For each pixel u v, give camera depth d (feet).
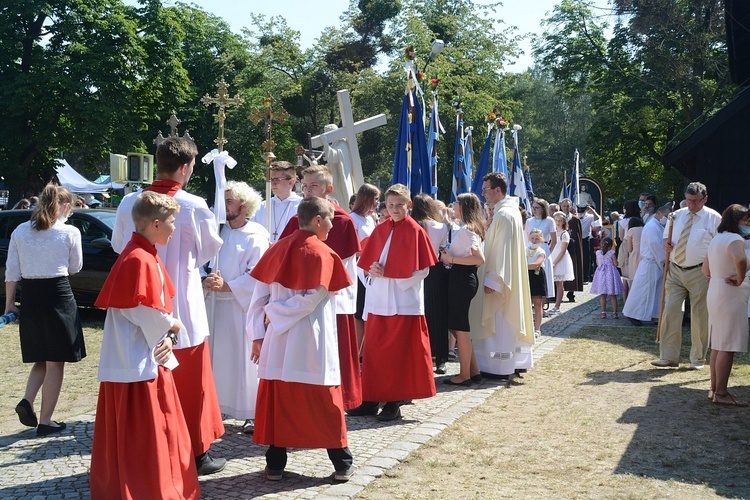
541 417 20.08
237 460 16.51
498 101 121.08
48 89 84.89
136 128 98.99
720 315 21.17
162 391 12.73
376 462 16.14
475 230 23.50
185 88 104.37
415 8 133.08
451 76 120.16
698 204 25.59
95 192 108.78
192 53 123.85
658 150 101.14
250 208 18.44
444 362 25.90
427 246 20.36
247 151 125.80
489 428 19.04
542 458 16.60
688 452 17.02
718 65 84.53
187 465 12.96
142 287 12.17
